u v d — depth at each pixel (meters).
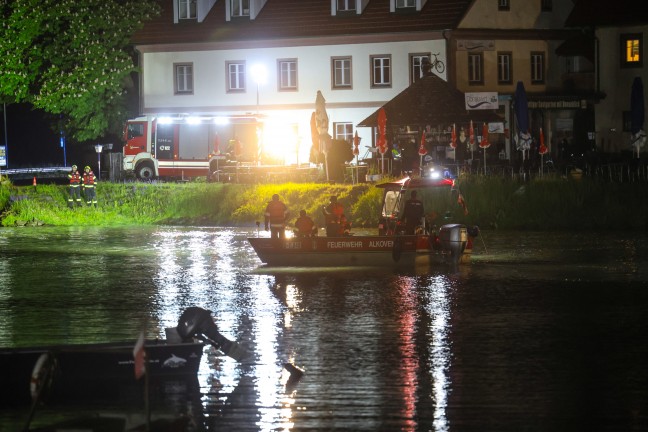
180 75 120.94
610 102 118.62
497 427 27.89
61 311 45.81
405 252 58.53
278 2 120.44
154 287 52.75
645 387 31.41
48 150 134.38
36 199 94.69
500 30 114.75
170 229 86.06
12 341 39.19
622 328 40.03
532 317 42.47
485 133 89.25
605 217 76.00
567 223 76.25
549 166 100.19
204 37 119.44
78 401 31.02
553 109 116.06
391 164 98.12
